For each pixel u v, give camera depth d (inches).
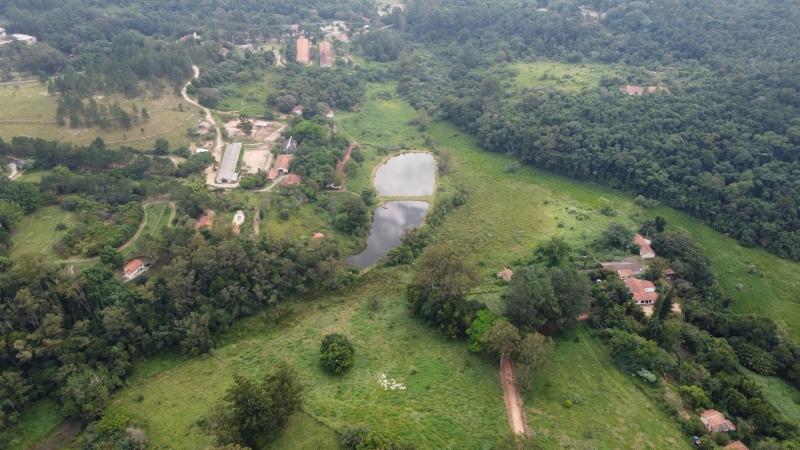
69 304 3996.1
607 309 4350.4
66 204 5019.7
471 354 4045.3
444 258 4411.9
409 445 3159.5
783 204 5600.4
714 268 5423.2
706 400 3595.0
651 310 4542.3
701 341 4163.4
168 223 5162.4
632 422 3496.6
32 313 3774.6
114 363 3885.3
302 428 3373.5
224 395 3764.8
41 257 4116.6
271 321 4571.9
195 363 4101.9
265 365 4074.8
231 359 4151.1
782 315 4916.3
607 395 3703.3
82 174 5634.8
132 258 4594.0
